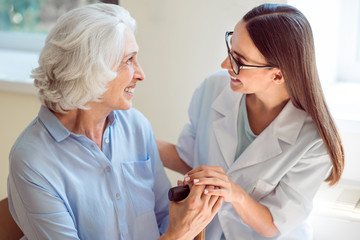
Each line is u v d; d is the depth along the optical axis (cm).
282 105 143
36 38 256
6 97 220
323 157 139
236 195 130
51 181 121
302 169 141
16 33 258
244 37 128
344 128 169
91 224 127
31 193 120
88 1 238
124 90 126
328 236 179
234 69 132
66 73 115
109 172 130
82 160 127
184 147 164
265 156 142
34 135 124
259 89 134
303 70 129
